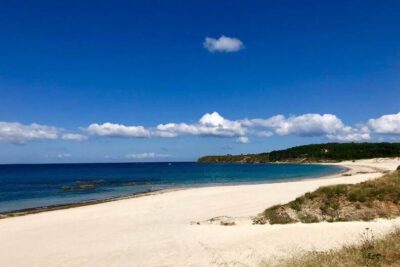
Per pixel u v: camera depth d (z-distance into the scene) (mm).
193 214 28156
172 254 15734
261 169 136500
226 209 29578
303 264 11164
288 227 18656
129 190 56750
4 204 42344
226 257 14461
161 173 118250
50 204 41625
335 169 114375
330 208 22094
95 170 156875
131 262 15023
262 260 13258
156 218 26875
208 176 93938
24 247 19250
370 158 181250
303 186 44312
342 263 10453
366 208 21375
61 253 17375
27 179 92938
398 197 21547
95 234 21656
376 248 11336
